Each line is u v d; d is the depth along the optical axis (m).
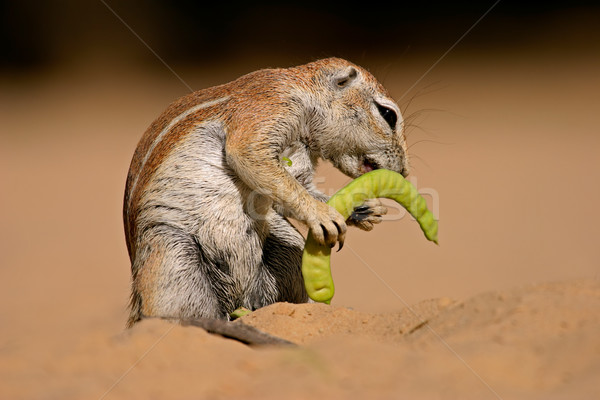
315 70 8.70
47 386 4.95
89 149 26.30
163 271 7.79
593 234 14.73
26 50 40.59
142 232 8.07
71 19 41.56
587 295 5.65
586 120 26.31
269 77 8.46
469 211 16.88
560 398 4.36
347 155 9.10
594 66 33.59
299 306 6.86
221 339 5.71
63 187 21.64
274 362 5.14
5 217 18.75
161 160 8.20
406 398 4.45
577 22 39.66
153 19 42.59
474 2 42.91
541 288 5.94
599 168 20.27
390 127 8.99
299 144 8.73
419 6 42.84
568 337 5.03
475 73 33.81
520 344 5.04
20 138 28.23
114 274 13.99
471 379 4.70
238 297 8.46
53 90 35.72
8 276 13.90
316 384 4.70
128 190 8.78
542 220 15.94
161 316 7.62
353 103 8.80
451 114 27.98
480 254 13.80
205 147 8.15
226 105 8.27
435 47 38.22
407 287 12.10
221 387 4.77
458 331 5.48
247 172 7.86
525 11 41.69
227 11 43.47
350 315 6.54
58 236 17.02
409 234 15.99
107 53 40.59
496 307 5.70
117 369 5.21
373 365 4.95
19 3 41.03
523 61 35.28
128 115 31.14
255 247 8.42
